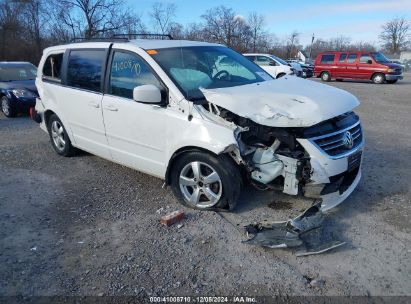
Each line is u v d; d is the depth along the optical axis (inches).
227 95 142.7
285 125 130.4
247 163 140.9
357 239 135.9
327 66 896.9
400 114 384.8
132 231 144.6
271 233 135.3
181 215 151.6
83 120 200.5
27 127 335.0
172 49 174.7
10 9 1435.8
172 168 160.2
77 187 188.5
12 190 186.4
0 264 125.0
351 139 145.3
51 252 131.7
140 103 164.9
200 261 124.8
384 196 170.1
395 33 3115.2
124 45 176.9
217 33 1998.0
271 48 2199.8
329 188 139.9
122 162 187.6
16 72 424.5
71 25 1440.7
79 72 202.2
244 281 114.7
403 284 112.2
